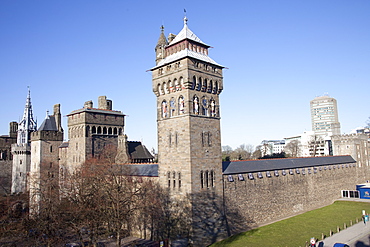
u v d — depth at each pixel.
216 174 53.59
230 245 49.16
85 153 86.62
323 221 64.56
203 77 53.50
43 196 52.47
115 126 95.31
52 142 100.69
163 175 54.22
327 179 85.06
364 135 109.00
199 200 49.81
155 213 53.88
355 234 55.22
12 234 55.97
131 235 59.66
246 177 60.22
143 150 88.12
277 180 67.81
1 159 133.62
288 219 66.25
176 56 53.75
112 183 52.72
